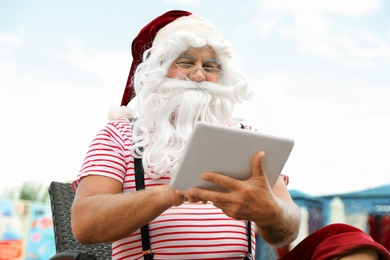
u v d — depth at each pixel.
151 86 2.16
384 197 4.40
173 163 2.01
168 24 2.34
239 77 2.30
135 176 2.01
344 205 4.48
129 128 2.12
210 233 1.96
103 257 2.31
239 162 1.66
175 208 1.98
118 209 1.79
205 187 1.68
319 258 1.71
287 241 1.94
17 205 5.33
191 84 2.17
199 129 1.58
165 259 1.92
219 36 2.28
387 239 4.33
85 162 2.02
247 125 2.30
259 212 1.69
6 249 5.20
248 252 2.05
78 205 1.89
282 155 1.71
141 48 2.40
